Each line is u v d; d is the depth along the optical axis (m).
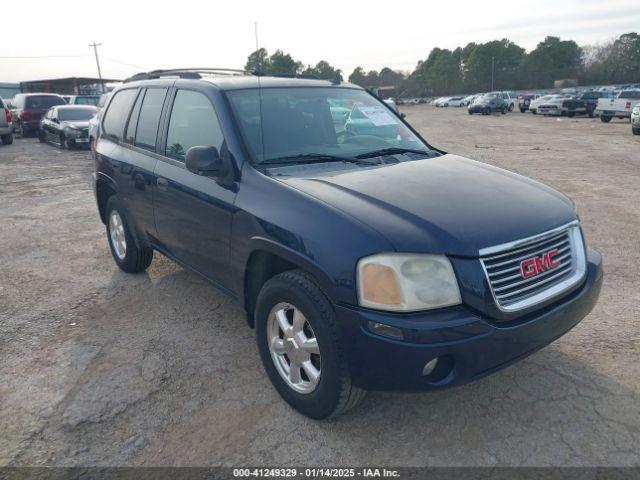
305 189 2.96
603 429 2.86
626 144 16.25
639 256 5.50
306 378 2.97
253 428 2.93
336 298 2.58
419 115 40.88
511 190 3.14
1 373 3.52
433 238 2.53
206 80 3.94
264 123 3.59
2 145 18.69
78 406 3.15
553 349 3.67
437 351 2.42
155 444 2.82
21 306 4.59
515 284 2.62
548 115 36.06
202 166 3.25
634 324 4.00
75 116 17.72
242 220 3.16
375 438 2.83
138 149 4.52
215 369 3.52
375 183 3.09
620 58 101.94
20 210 8.24
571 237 3.00
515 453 2.70
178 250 4.09
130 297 4.73
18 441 2.86
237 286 3.38
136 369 3.54
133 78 5.18
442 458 2.68
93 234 6.84
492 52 119.06
